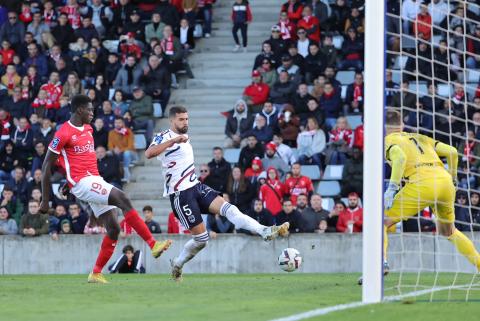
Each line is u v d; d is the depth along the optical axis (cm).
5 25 4531
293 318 1412
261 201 3353
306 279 2419
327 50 4231
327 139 3916
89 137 2098
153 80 4228
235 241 3250
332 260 3216
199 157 4094
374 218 1641
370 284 1655
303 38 4278
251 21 4631
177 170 2017
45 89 4178
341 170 3819
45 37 4528
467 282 2267
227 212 2017
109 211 2125
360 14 4353
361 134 3819
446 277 2484
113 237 2148
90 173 2097
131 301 1669
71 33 4534
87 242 3294
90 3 4688
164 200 3922
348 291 1895
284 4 4388
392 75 4056
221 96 4350
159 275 2927
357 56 4297
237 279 2423
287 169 3744
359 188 3666
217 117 4253
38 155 3884
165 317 1427
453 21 4153
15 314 1478
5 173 3944
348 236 3209
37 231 3341
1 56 4462
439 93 3931
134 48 4325
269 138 3903
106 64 4334
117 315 1455
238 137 4000
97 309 1538
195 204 2022
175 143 2003
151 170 4003
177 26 4497
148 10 4734
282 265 2272
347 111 4069
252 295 1789
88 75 4331
